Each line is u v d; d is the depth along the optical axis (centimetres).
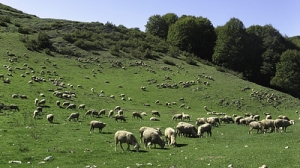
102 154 2772
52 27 12519
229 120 5806
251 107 8244
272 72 12350
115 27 14250
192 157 2670
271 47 12812
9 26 11475
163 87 8875
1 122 3997
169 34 14838
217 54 12938
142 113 6050
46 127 3947
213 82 9794
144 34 14688
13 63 8294
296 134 3866
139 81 9125
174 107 7506
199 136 3912
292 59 11500
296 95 11375
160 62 11269
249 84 10144
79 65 9575
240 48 12644
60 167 2338
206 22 14538
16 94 5878
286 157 2495
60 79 8050
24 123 4050
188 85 9188
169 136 3412
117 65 10244
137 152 2881
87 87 7919
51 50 10300
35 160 2531
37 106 5412
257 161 2420
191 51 14012
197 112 7212
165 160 2577
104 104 6681
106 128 4272
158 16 16662
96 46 11562
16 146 2911
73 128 4053
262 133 4156
